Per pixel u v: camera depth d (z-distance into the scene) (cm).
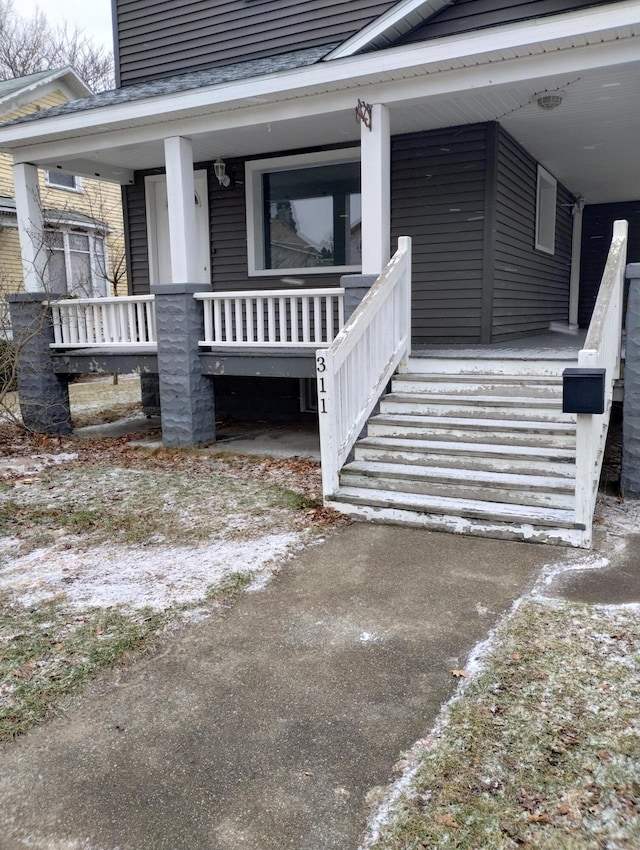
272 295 657
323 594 354
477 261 716
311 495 532
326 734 237
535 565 384
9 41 3125
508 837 187
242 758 226
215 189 880
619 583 355
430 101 596
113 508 519
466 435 512
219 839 191
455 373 591
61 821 200
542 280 941
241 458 678
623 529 443
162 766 223
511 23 490
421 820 195
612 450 659
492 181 696
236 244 878
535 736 230
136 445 760
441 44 517
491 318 718
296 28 833
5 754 232
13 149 794
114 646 304
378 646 298
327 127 698
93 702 262
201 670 283
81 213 1728
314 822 196
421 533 447
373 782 212
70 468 661
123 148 743
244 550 421
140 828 196
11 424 886
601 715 241
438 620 320
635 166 905
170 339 717
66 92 1772
